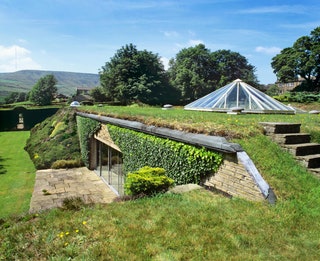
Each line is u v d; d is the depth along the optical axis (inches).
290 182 192.4
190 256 125.4
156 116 370.0
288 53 2169.0
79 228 152.2
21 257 131.0
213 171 219.3
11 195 473.4
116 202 197.2
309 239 137.8
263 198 174.7
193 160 239.0
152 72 2102.6
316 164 229.1
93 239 141.4
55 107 1668.3
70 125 849.5
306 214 161.0
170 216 163.2
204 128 248.7
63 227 154.5
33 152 801.6
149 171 241.1
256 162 202.5
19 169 666.2
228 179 203.9
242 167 191.9
